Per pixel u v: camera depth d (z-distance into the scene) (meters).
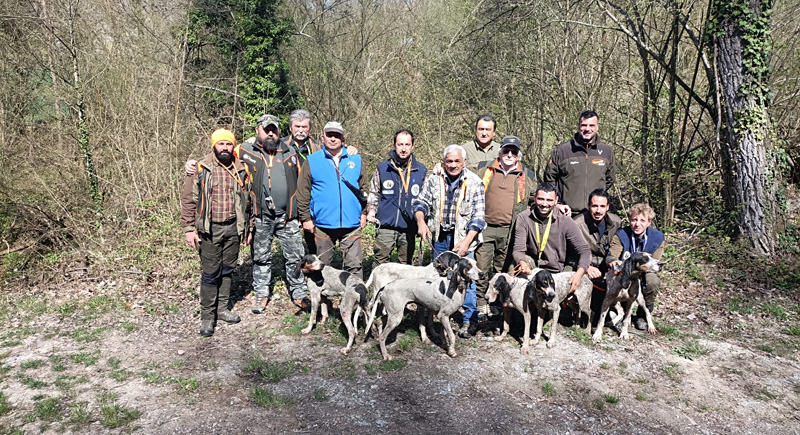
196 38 14.28
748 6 7.28
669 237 8.38
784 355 5.06
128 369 4.89
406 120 13.40
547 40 10.42
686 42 8.95
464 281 4.76
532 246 5.52
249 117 13.70
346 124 14.70
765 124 7.50
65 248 8.30
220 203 5.48
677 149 8.71
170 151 10.14
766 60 7.46
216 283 5.64
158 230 8.70
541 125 10.76
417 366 4.88
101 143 10.19
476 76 12.71
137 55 11.19
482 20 12.83
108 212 9.36
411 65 14.52
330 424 4.00
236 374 4.79
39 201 8.90
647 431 3.91
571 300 5.50
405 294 4.94
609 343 5.31
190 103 11.95
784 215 7.61
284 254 6.10
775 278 6.91
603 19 9.84
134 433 3.90
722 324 5.81
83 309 6.36
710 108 8.17
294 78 16.09
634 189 9.31
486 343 5.35
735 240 7.82
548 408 4.20
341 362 4.97
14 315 6.17
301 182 5.64
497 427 3.95
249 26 14.29
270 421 4.04
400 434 3.87
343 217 5.72
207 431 3.92
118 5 12.16
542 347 5.23
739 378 4.65
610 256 5.39
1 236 8.29
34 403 4.32
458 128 13.29
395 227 5.68
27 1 10.41
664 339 5.40
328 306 6.16
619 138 9.77
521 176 5.60
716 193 8.98
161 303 6.54
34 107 11.39
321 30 17.00
